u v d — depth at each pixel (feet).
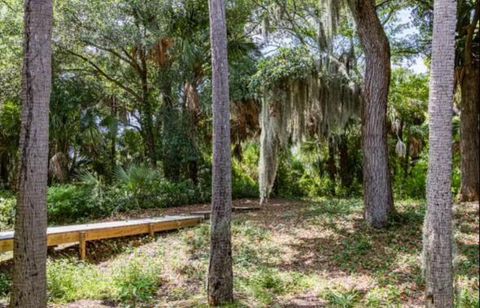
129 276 18.88
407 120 50.16
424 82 49.85
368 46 25.96
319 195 50.03
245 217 32.68
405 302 15.75
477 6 30.86
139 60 45.39
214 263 15.92
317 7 37.76
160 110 44.60
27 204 11.73
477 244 20.95
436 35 12.16
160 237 27.89
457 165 41.57
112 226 25.07
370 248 22.70
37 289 11.78
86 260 22.99
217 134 15.88
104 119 45.06
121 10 39.19
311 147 50.14
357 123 43.60
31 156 11.77
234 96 39.06
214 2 15.89
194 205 41.01
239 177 50.55
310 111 31.53
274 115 30.30
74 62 42.68
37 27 11.80
